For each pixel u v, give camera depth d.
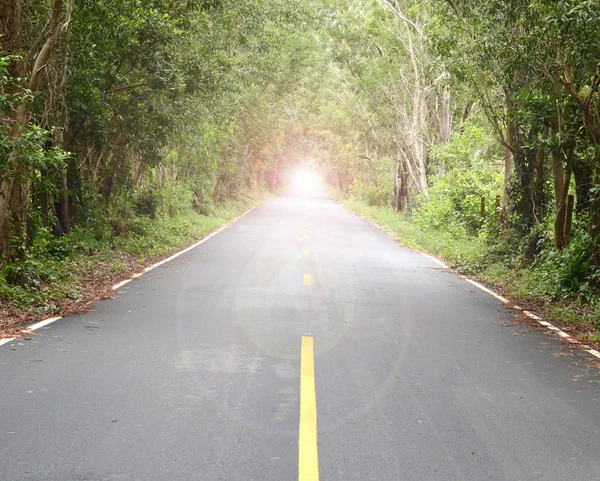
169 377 6.91
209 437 5.21
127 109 20.55
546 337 9.82
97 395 6.24
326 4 38.19
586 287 12.89
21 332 8.91
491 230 22.50
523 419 5.89
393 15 35.06
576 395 6.76
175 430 5.35
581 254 13.73
